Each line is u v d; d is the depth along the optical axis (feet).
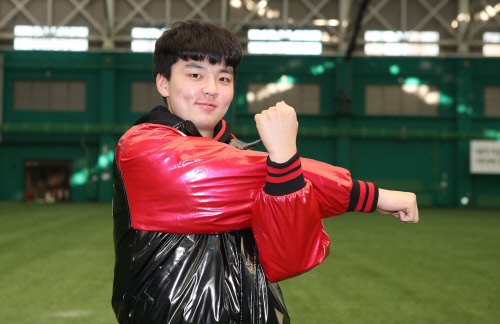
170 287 2.15
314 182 2.10
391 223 33.94
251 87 58.34
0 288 12.61
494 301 11.69
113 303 2.34
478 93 58.90
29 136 57.36
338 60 57.67
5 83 57.21
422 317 10.32
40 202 56.29
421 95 58.75
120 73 58.29
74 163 57.98
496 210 52.21
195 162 2.09
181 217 2.10
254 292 2.27
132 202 2.22
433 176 58.29
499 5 57.67
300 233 2.01
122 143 2.29
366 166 58.54
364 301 11.59
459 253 19.36
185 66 2.41
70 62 57.36
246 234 2.38
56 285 12.99
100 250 19.21
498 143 55.93
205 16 57.06
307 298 11.82
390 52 58.54
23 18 56.65
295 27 57.77
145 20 57.06
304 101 58.49
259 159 2.12
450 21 57.72
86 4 56.85
